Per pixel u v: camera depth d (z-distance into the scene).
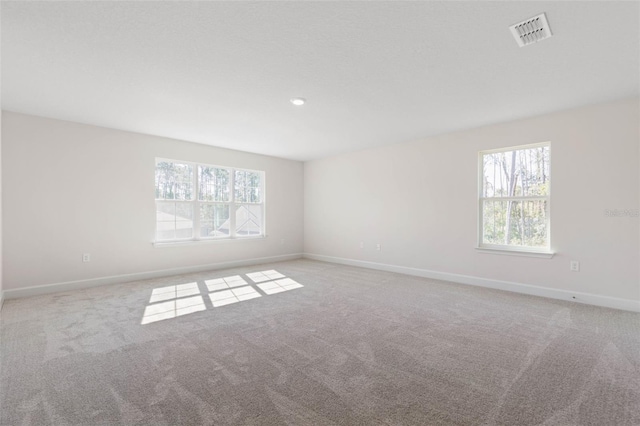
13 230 3.78
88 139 4.32
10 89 3.09
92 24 2.02
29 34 2.12
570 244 3.69
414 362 2.19
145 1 1.79
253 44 2.28
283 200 6.84
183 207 5.36
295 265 6.18
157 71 2.71
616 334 2.67
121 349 2.38
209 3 1.81
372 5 1.83
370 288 4.30
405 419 1.58
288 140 5.25
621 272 3.38
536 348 2.41
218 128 4.50
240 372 2.05
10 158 3.76
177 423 1.54
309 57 2.48
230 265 5.91
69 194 4.18
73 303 3.56
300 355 2.30
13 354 2.29
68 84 2.97
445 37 2.18
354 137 5.05
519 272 4.09
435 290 4.19
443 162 4.85
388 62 2.56
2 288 3.63
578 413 1.62
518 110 3.73
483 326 2.87
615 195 3.40
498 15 1.93
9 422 1.54
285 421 1.56
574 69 2.67
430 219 5.01
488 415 1.61
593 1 1.79
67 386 1.87
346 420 1.57
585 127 3.58
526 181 4.12
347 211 6.31
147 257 4.88
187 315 3.17
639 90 3.12
